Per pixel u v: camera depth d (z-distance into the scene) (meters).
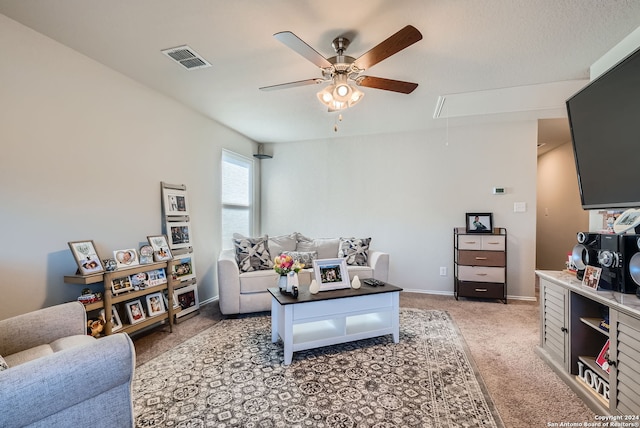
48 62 2.06
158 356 2.28
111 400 1.18
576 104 2.04
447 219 4.21
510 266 3.94
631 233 1.74
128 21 1.88
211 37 2.06
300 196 4.88
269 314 3.32
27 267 1.94
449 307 3.56
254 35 2.04
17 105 1.89
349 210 4.64
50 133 2.07
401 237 4.41
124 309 2.46
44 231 2.04
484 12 1.78
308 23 1.90
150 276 2.61
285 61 2.38
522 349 2.42
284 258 2.54
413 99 3.18
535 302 3.76
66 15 1.82
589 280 1.78
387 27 1.94
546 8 1.74
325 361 2.22
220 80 2.73
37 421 0.99
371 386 1.89
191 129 3.45
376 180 4.52
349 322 2.67
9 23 1.85
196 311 3.30
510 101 3.25
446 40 2.08
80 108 2.27
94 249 2.22
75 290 2.21
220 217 4.00
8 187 1.85
